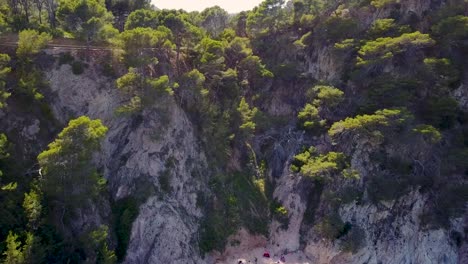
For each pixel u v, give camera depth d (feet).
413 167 238.07
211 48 260.21
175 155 233.35
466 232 232.73
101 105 229.25
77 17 246.88
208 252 220.84
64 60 229.86
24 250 158.30
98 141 189.16
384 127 232.12
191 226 221.46
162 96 225.97
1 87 192.13
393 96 243.81
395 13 294.87
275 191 255.09
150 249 205.87
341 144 248.52
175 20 267.80
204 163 246.27
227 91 265.75
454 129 245.24
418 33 253.44
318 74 293.23
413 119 234.58
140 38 228.84
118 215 209.36
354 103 260.01
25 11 263.70
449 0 291.79
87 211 196.13
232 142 263.08
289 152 262.67
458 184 231.09
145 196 214.28
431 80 253.03
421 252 224.33
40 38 218.38
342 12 306.14
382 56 255.29
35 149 202.90
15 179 183.01
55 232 177.06
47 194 178.29
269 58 309.63
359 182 235.61
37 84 215.72
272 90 293.23
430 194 234.17
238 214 238.07
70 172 177.47
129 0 327.67
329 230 224.94
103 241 188.03
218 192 240.94
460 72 258.98
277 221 242.58
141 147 227.20
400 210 230.68
